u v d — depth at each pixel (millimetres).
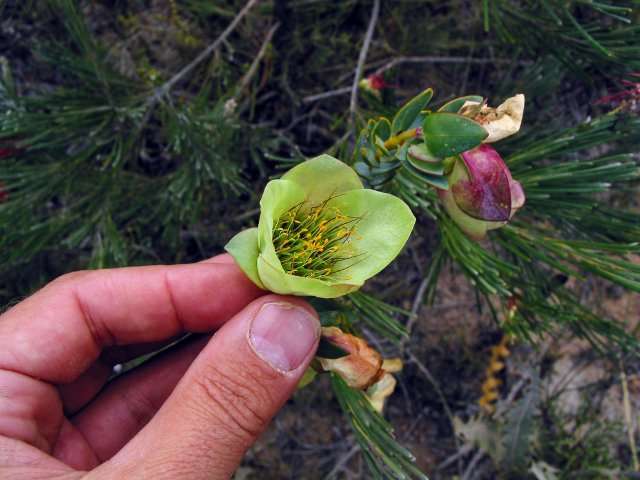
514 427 246
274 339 122
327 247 130
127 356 176
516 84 207
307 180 125
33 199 193
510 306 173
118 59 265
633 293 276
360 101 260
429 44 248
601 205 183
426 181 127
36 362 142
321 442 275
